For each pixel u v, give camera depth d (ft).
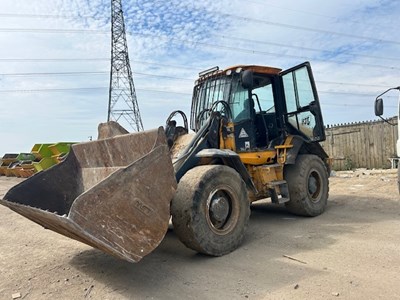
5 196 16.38
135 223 12.13
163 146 13.14
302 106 23.22
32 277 14.40
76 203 11.10
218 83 21.17
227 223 16.16
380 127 48.01
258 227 20.26
